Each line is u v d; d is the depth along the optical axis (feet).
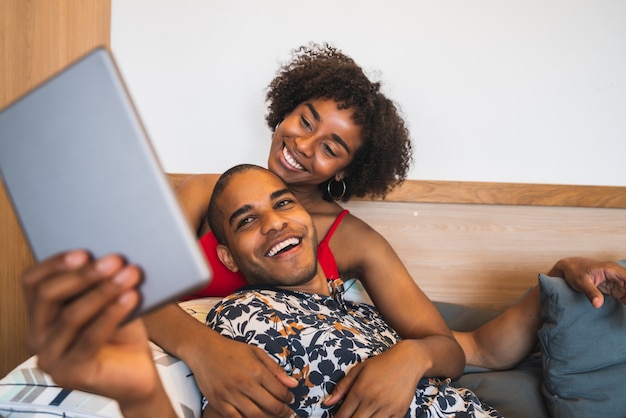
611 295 4.65
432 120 6.23
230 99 6.23
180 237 1.41
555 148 6.24
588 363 4.49
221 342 3.38
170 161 6.27
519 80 6.20
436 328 4.48
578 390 4.45
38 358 1.47
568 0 6.17
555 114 6.22
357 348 3.56
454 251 6.21
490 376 4.96
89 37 6.00
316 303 3.96
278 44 6.18
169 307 3.70
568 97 6.22
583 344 4.51
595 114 6.22
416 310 4.64
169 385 3.34
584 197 6.12
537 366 5.20
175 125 6.25
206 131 6.25
